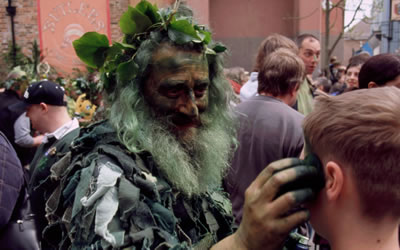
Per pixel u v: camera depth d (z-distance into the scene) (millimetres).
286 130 1939
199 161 1227
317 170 823
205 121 1254
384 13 13742
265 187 803
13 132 3260
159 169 1132
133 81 1146
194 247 1116
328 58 7145
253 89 3012
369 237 812
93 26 7828
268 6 9266
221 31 9281
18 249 1723
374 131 755
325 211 837
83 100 3721
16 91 3389
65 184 1064
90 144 1128
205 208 1223
